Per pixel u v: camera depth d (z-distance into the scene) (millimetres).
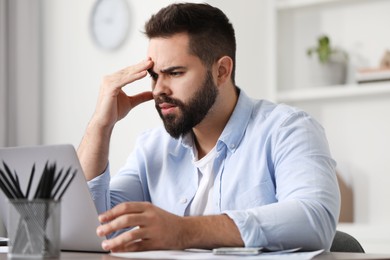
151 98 2062
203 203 1948
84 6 3881
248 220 1477
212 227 1460
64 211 1544
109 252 1541
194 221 1457
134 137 3652
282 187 1730
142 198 2111
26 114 3918
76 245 1568
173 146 2047
